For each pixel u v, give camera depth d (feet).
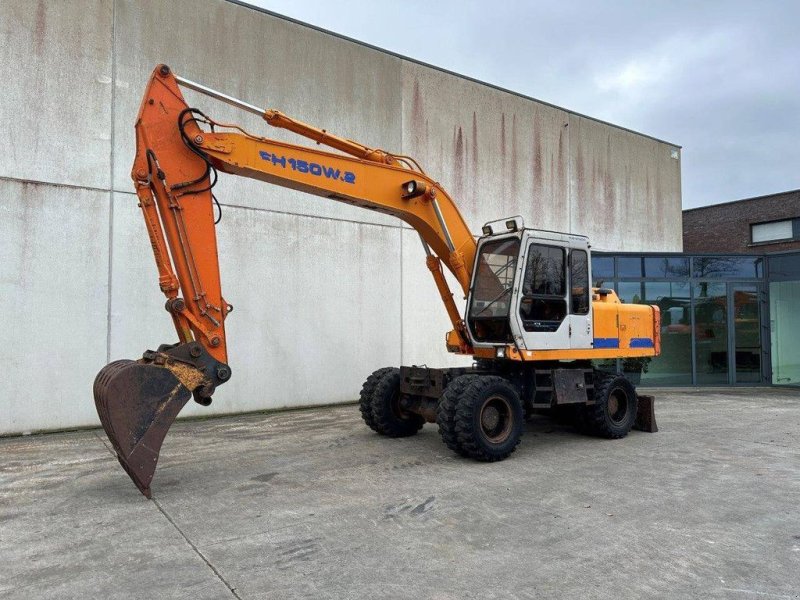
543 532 13.37
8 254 24.90
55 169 26.00
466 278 23.06
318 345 33.17
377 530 13.51
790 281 41.09
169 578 11.02
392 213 22.15
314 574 11.16
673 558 11.91
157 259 16.88
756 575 11.12
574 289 23.63
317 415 30.27
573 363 25.34
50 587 10.71
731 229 76.48
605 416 23.86
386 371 24.94
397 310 36.52
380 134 36.17
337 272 34.01
